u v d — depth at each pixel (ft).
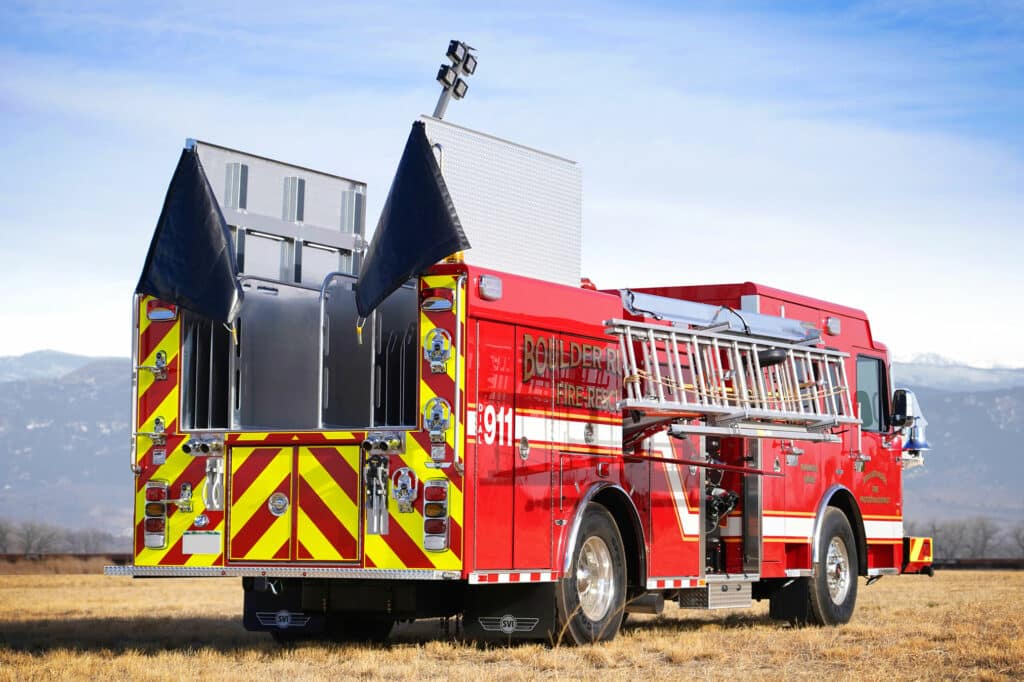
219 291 31.91
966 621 45.06
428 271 31.30
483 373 31.42
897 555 50.08
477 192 34.71
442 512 30.55
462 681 27.81
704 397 36.14
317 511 31.71
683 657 32.27
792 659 33.32
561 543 33.47
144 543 33.30
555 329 33.94
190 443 32.89
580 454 34.47
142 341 33.81
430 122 33.30
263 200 34.63
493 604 33.81
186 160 32.63
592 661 31.76
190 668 29.78
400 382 33.76
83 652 33.63
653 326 35.35
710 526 40.68
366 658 31.83
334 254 36.60
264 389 33.83
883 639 38.24
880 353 49.98
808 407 41.32
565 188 37.83
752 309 43.01
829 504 46.37
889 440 50.01
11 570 110.83
